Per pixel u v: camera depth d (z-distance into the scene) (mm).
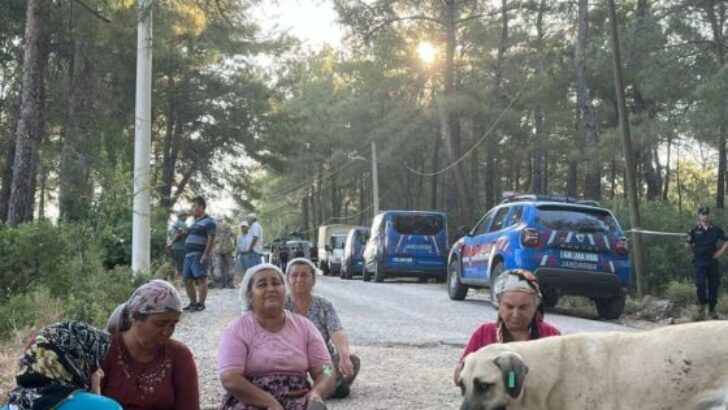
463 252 17234
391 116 44031
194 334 11016
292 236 38594
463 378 4168
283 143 40156
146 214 15992
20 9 23875
